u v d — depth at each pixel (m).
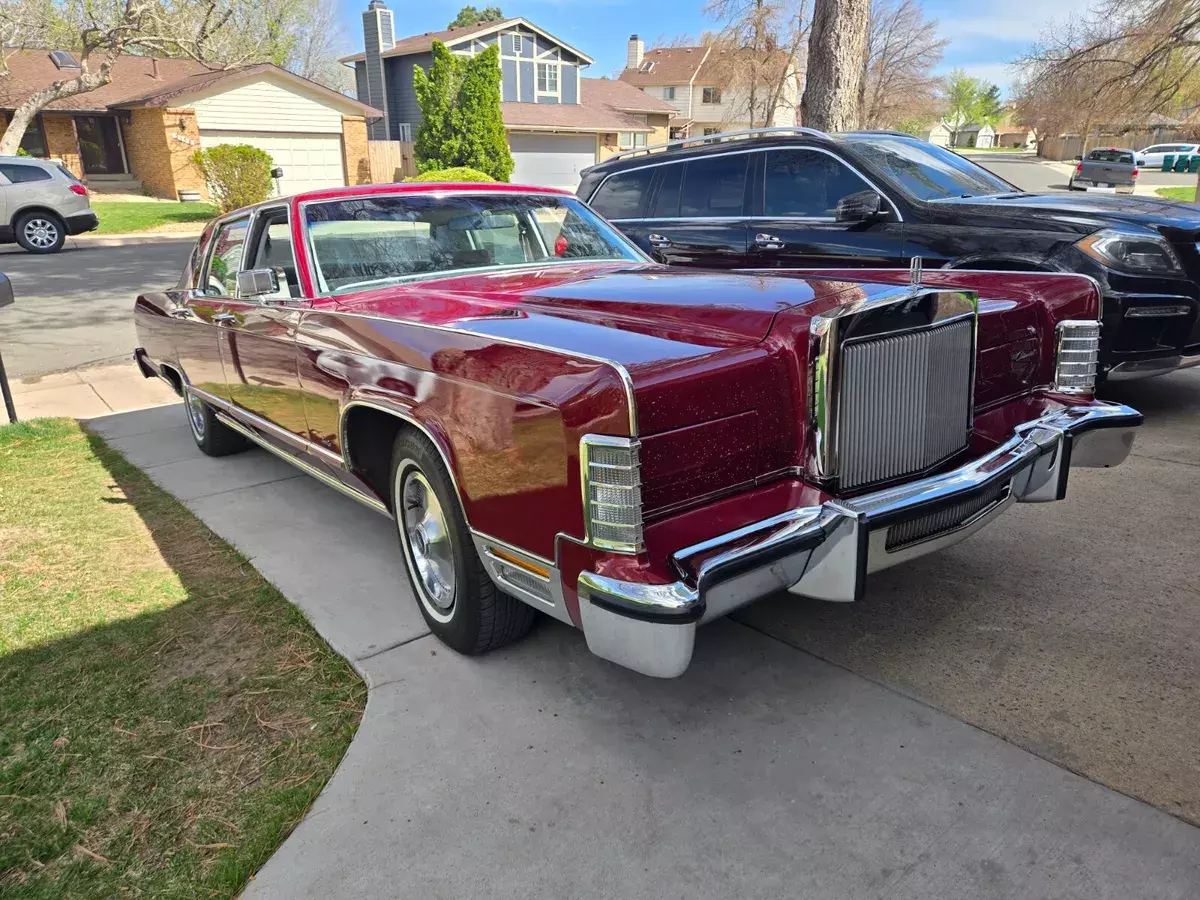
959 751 2.41
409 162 31.66
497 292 3.43
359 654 3.04
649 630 2.04
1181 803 2.18
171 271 15.72
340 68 52.31
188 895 2.04
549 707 2.70
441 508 2.81
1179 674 2.74
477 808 2.27
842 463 2.39
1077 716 2.55
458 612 2.88
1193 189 30.98
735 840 2.12
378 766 2.44
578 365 2.14
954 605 3.24
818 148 6.22
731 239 6.64
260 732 2.63
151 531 4.25
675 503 2.21
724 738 2.51
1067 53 18.31
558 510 2.19
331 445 3.42
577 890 2.00
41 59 30.66
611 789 2.32
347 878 2.06
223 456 5.54
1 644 3.17
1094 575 3.44
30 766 2.50
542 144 36.62
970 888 1.96
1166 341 5.13
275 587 3.59
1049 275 3.26
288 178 28.98
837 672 2.83
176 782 2.42
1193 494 4.26
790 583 2.37
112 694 2.84
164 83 31.14
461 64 28.20
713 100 53.97
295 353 3.52
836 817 2.19
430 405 2.64
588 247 4.38
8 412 6.36
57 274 15.38
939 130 102.19
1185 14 16.38
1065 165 47.16
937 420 2.66
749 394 2.29
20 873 2.12
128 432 6.27
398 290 3.63
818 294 2.65
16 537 4.20
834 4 9.88
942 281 3.36
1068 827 2.12
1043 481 2.99
